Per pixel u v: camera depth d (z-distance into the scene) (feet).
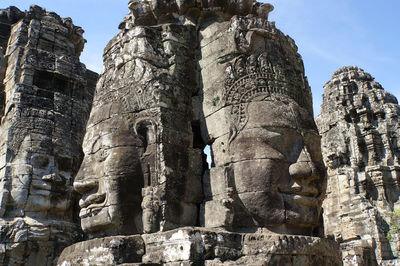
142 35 24.02
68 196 34.04
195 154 22.77
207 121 23.31
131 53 23.94
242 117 21.84
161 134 21.36
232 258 18.80
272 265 18.56
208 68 24.25
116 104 22.98
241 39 23.17
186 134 22.71
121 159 21.24
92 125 23.66
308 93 24.91
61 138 35.12
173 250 18.60
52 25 39.01
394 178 60.90
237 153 21.30
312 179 21.24
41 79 36.17
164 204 20.27
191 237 18.26
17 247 29.78
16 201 31.42
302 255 19.56
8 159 32.30
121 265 18.30
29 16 38.63
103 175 21.50
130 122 22.15
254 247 19.06
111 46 26.25
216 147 22.40
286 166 21.09
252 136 21.26
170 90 22.79
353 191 58.65
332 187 61.82
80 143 36.63
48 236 31.42
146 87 22.57
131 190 20.94
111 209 20.66
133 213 20.86
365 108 67.15
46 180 32.89
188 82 24.14
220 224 20.35
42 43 37.60
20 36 37.45
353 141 64.54
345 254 48.67
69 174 34.78
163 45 24.48
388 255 52.47
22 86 34.58
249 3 26.13
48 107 35.40
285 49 24.84
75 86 38.09
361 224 55.11
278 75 23.07
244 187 20.65
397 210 55.83
